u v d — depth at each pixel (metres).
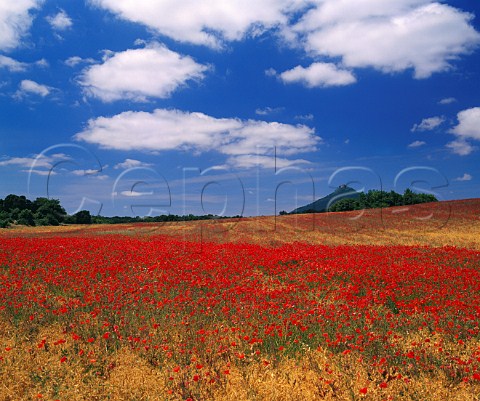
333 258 18.28
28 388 6.72
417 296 12.29
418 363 7.36
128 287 12.41
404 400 6.43
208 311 10.23
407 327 9.42
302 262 17.64
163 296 12.03
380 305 11.09
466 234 35.00
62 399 6.46
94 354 7.87
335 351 8.11
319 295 12.51
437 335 8.84
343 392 6.51
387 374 6.91
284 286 13.79
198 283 13.13
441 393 6.53
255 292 12.00
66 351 8.19
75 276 13.80
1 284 13.12
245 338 8.00
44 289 12.70
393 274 14.00
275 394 6.52
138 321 9.65
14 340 8.54
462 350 8.16
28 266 16.11
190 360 7.63
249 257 18.09
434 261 18.30
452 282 13.34
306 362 7.60
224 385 6.80
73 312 10.09
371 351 7.87
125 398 6.53
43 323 9.68
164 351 7.98
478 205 54.78
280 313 9.86
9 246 21.09
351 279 13.94
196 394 6.48
